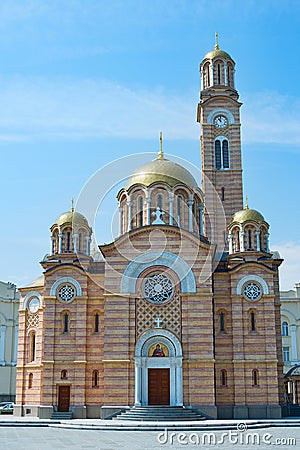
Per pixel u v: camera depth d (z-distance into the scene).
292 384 78.19
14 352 98.88
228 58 82.50
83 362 60.09
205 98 79.94
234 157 77.88
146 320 59.28
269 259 63.75
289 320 100.94
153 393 57.91
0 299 99.19
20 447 35.00
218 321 61.44
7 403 87.25
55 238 68.25
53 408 59.66
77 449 33.88
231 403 59.00
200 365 57.91
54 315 61.97
